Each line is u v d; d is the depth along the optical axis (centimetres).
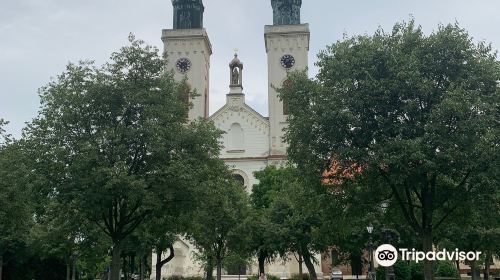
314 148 2589
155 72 2812
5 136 2953
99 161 2473
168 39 7856
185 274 6850
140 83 2750
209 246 4400
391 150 2311
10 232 4159
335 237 4391
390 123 2416
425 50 2500
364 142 2472
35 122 2677
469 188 2456
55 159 2545
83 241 3816
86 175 2467
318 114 2522
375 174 2520
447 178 2569
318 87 2562
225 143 7512
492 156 2261
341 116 2395
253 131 7531
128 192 2414
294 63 7706
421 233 2589
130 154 2623
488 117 2242
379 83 2380
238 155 7450
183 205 2689
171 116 2770
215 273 6762
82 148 2438
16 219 3006
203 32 7844
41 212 3334
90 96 2641
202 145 2869
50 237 3484
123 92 2669
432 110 2298
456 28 2522
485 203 2388
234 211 4294
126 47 2767
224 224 4247
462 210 2723
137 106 2686
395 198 2839
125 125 2655
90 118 2667
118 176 2366
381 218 3130
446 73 2472
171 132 2711
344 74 2500
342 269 6975
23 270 4769
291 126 2678
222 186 3045
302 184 2833
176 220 3075
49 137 2641
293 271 6688
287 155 2800
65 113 2620
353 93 2459
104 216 2758
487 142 2228
